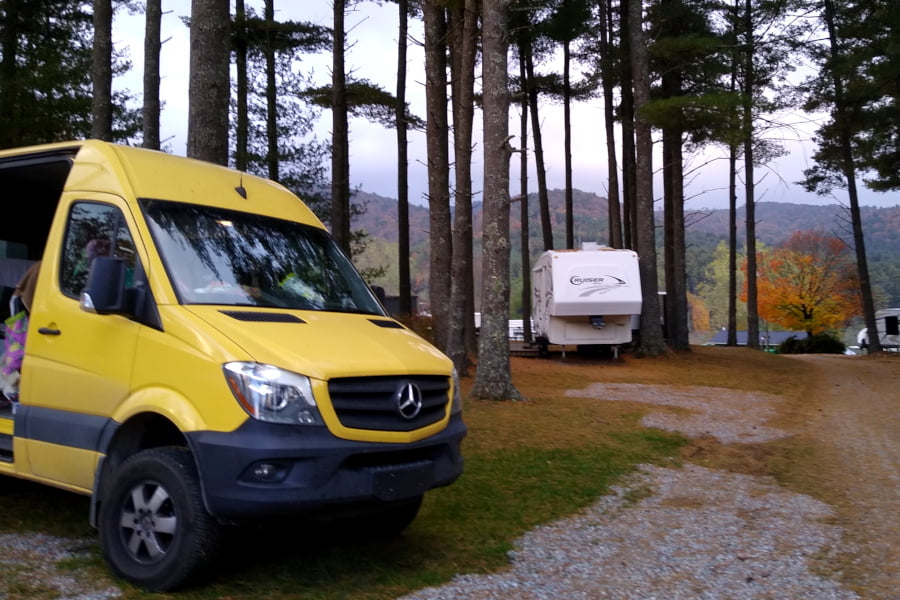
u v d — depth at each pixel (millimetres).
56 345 5227
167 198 5473
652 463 8867
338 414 4504
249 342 4547
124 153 5621
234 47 24188
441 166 16672
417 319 19969
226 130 9875
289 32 23766
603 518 6684
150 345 4730
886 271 82125
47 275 5484
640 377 18172
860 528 6363
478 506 6863
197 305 4883
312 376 4449
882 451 9633
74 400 5059
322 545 5645
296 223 6336
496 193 12672
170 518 4527
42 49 17094
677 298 25781
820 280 51219
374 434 4613
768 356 27016
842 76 25188
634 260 21281
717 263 90875
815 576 5234
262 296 5359
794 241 53219
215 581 4734
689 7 25281
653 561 5559
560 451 9141
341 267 6363
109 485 4871
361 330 5297
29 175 6441
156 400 4598
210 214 5641
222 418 4352
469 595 4762
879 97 24281
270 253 5777
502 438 9758
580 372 18797
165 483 4520
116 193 5352
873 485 7883
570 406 12555
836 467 8742
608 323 21609
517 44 26141
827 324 51469
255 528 5363
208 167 6148
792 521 6613
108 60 14773
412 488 4781
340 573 5027
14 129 16109
